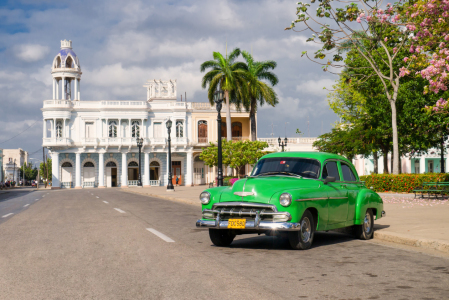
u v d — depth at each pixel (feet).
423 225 34.37
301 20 55.01
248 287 16.81
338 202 28.04
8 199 99.04
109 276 18.62
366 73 90.33
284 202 24.34
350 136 118.52
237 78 135.03
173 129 214.69
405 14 57.00
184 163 217.77
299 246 25.22
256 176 28.55
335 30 56.39
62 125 205.98
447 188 65.46
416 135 94.99
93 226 36.91
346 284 17.38
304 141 205.05
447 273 19.45
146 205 66.13
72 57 215.51
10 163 453.99
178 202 74.79
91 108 207.41
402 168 204.23
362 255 23.95
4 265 21.06
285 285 17.17
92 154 210.38
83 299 15.25
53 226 37.24
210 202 26.40
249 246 26.91
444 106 54.80
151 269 19.98
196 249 25.54
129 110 209.15
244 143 137.90
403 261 22.26
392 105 78.59
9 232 33.60
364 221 30.58
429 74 50.47
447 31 50.57
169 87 222.48
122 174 209.36
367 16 58.49
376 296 15.71
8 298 15.42
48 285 17.19
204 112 216.13
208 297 15.43
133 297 15.46
